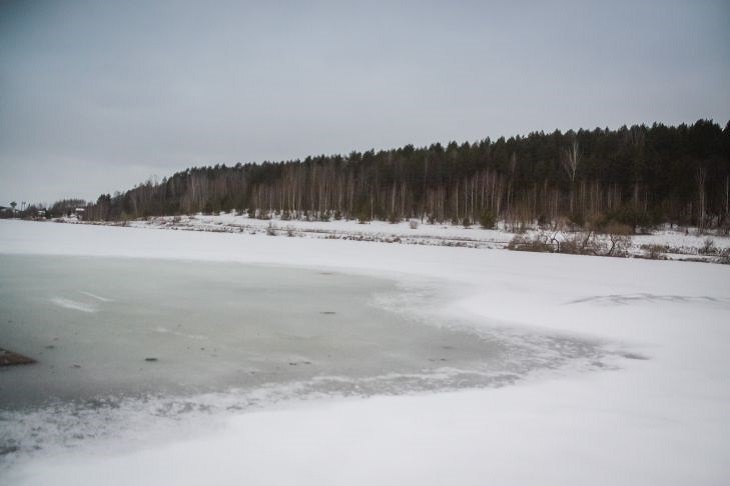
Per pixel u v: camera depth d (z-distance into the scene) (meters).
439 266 19.53
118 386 5.75
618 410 5.25
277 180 87.25
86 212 100.25
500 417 5.03
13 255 19.33
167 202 101.06
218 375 6.22
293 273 16.12
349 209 68.00
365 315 10.11
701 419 5.02
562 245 29.73
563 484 3.73
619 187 62.69
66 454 4.12
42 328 8.25
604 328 9.35
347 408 5.24
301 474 3.84
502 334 8.82
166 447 4.28
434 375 6.45
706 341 8.48
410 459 4.10
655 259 25.94
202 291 12.23
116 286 12.59
